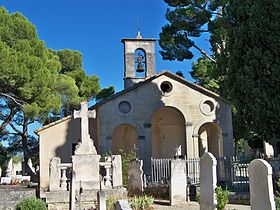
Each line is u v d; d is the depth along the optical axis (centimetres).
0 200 1827
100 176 1814
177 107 2722
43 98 2912
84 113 1894
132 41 2998
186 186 1798
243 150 3784
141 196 1844
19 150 3675
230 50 2230
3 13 2989
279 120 2020
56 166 1791
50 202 1698
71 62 4109
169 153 2958
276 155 2094
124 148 2848
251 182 922
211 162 1241
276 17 2036
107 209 1502
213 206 1214
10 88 2825
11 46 2922
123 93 2648
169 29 3347
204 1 3222
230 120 2773
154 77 2697
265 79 2048
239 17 2186
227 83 2245
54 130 2575
